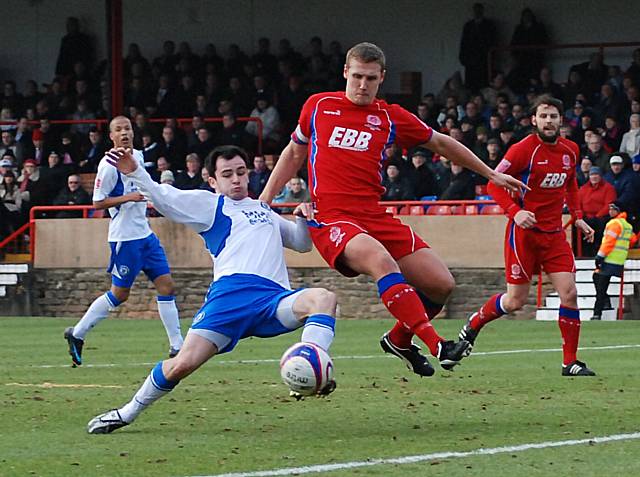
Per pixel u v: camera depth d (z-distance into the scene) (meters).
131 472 13.84
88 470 13.99
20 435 16.62
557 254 24.30
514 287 24.59
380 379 23.56
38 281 52.78
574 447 15.27
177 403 19.94
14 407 19.69
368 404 19.64
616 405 19.31
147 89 63.91
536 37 59.78
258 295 16.23
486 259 47.41
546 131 23.80
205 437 16.31
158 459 14.62
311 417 18.19
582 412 18.50
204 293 50.41
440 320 45.19
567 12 61.25
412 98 63.41
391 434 16.44
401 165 50.34
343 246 17.41
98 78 66.25
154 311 50.72
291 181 50.69
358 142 17.80
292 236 17.80
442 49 64.19
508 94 57.25
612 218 44.81
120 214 28.12
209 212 16.59
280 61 62.34
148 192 16.30
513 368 25.78
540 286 46.00
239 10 67.56
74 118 64.56
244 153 16.97
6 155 59.00
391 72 65.25
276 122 59.91
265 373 25.16
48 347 33.16
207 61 63.50
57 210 54.34
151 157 56.50
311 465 14.11
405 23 64.81
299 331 38.06
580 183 47.94
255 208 16.78
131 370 26.19
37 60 70.69
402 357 18.34
